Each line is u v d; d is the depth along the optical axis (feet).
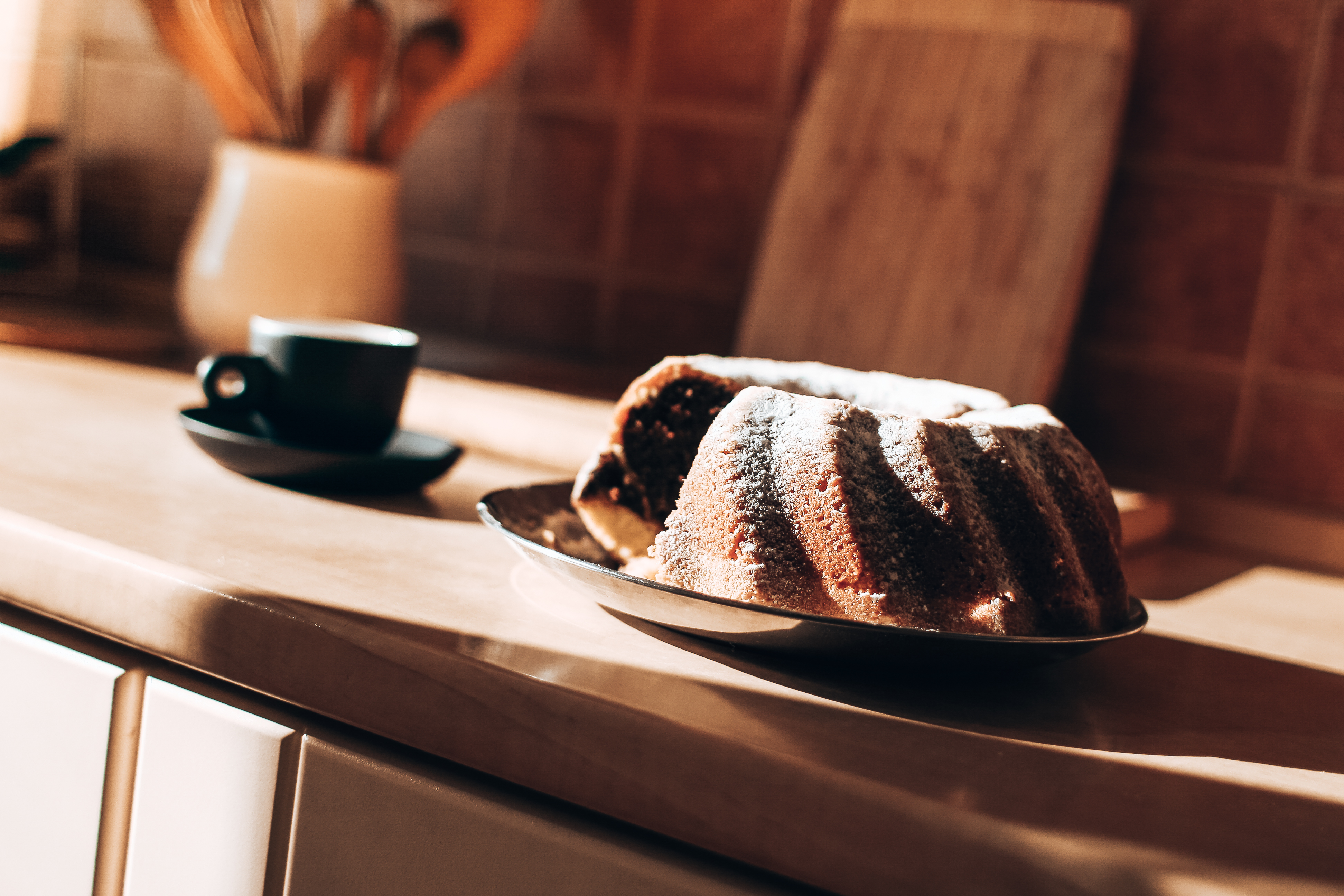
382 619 2.78
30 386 3.82
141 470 3.33
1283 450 4.01
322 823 2.75
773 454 2.78
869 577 2.73
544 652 2.74
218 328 4.28
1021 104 4.10
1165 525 3.92
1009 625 2.73
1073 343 4.22
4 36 5.09
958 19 4.18
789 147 4.47
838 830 2.47
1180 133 4.06
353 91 4.39
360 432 3.44
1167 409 4.12
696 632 2.76
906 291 4.17
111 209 5.41
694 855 2.61
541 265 4.86
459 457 3.47
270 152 4.25
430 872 2.69
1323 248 3.94
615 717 2.60
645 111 4.66
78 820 2.89
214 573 2.86
